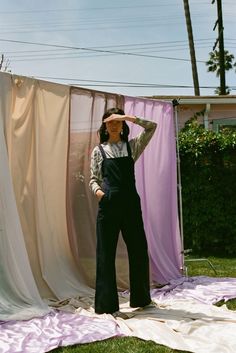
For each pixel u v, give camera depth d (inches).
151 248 228.7
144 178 229.8
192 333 149.4
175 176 245.4
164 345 136.6
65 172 195.2
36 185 184.1
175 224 244.7
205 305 185.5
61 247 193.6
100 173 172.9
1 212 164.1
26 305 163.8
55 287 185.5
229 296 199.3
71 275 195.2
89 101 205.6
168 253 241.3
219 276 254.7
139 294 172.7
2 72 172.4
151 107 234.5
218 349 133.4
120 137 177.0
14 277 164.4
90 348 133.0
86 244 202.1
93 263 203.5
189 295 203.0
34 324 150.9
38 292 171.5
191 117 508.1
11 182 169.0
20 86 179.0
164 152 240.2
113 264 169.3
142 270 173.0
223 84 726.5
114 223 168.1
